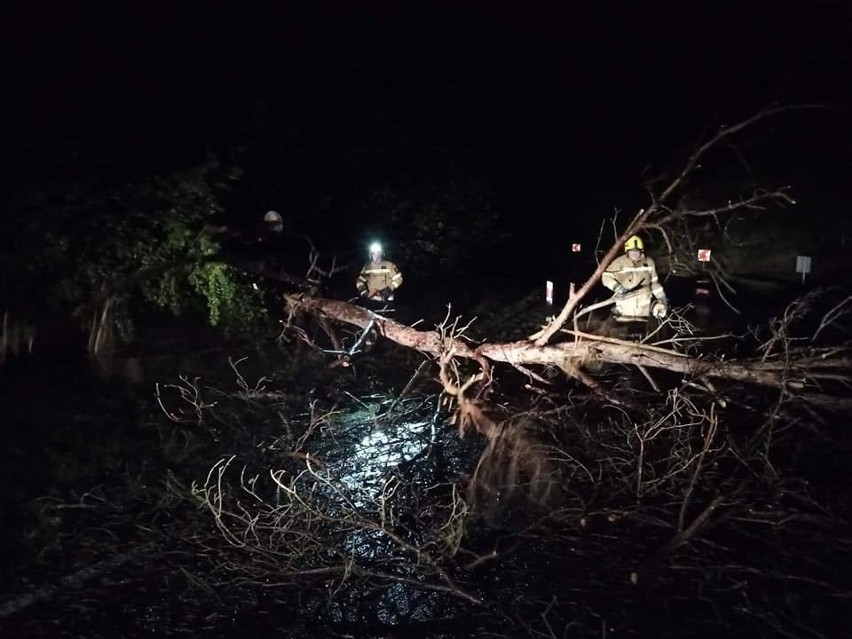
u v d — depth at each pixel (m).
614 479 6.32
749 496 5.93
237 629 4.46
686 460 6.36
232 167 11.20
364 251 13.48
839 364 6.77
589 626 4.50
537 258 16.42
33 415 7.31
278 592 4.85
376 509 5.82
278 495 5.82
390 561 5.18
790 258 14.87
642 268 9.88
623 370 9.03
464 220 14.41
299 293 10.31
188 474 6.32
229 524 5.61
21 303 8.74
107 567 5.04
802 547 5.30
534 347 7.64
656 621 4.54
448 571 5.06
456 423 7.52
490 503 5.94
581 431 7.15
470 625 4.53
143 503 5.86
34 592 4.74
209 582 4.92
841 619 4.52
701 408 7.80
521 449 6.86
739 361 7.13
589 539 5.44
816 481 6.21
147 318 10.02
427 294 13.01
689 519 5.68
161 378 8.48
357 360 9.44
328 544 5.36
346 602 4.75
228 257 10.13
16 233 8.66
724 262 14.69
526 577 4.99
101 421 7.27
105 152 10.07
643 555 5.24
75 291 8.86
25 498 5.83
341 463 6.61
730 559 5.17
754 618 4.55
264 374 8.80
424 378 8.84
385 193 13.77
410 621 4.57
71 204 8.99
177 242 9.30
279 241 12.57
